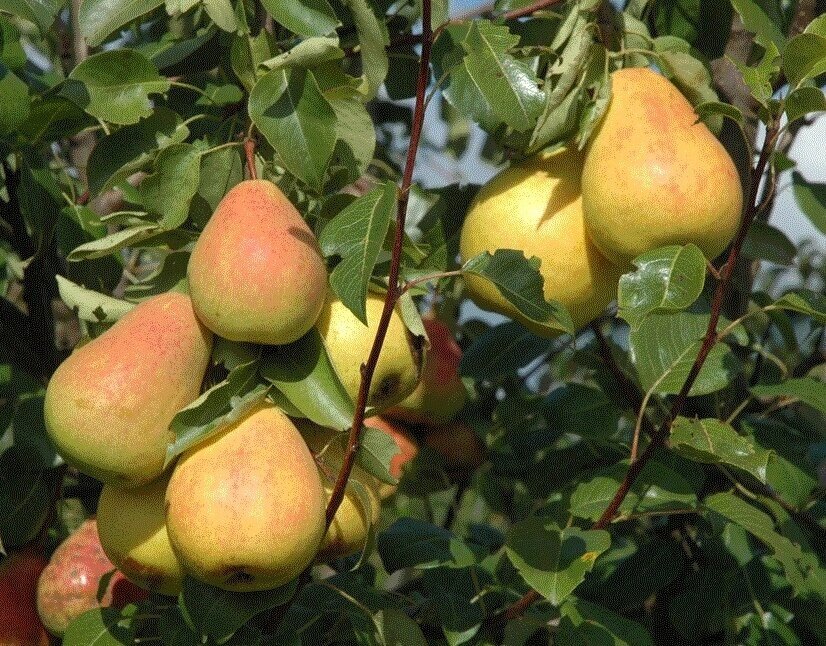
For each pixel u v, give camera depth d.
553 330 1.13
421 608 1.19
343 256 0.97
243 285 0.96
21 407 1.19
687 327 1.16
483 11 1.25
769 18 1.19
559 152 1.12
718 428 1.05
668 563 1.25
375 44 1.07
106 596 1.13
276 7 1.06
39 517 1.21
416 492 1.34
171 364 0.98
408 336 1.05
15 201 1.22
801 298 1.04
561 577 1.05
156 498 1.00
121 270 1.18
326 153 1.01
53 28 1.48
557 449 1.32
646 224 1.05
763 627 1.22
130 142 1.10
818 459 1.32
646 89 1.08
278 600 1.00
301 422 1.03
